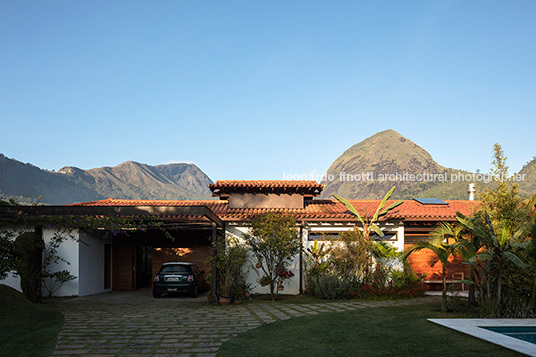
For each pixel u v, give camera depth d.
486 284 11.86
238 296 15.76
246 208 21.20
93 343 8.49
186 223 17.38
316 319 11.10
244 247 18.05
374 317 11.27
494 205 12.17
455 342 7.93
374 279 17.36
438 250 12.33
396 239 19.33
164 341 8.64
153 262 22.17
